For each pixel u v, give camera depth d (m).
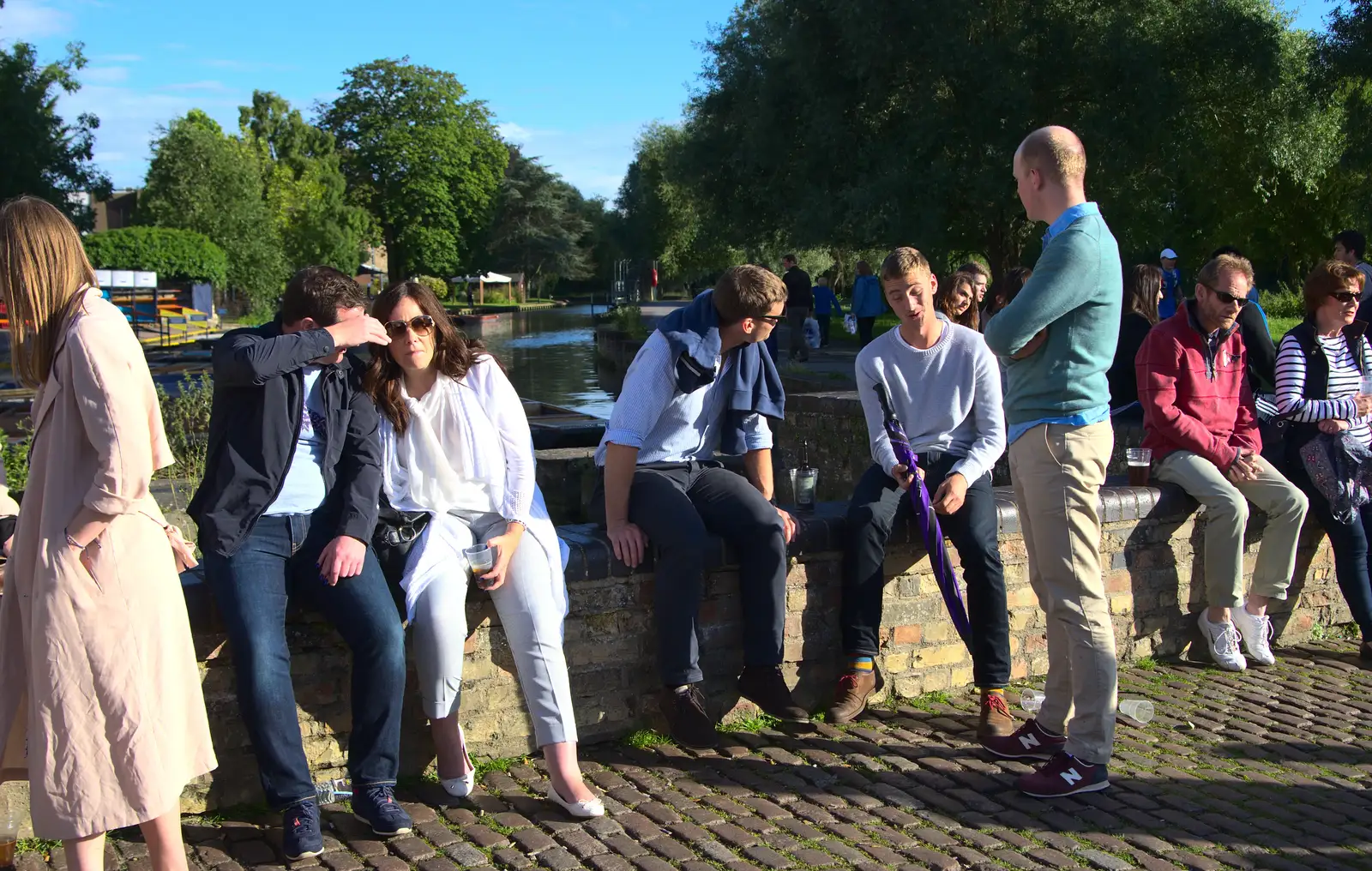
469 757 3.95
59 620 2.77
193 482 7.35
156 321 32.50
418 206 67.81
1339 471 5.35
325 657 3.67
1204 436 5.21
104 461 2.75
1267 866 3.35
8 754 2.99
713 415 4.38
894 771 4.02
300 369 3.40
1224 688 5.00
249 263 46.38
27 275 2.80
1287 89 22.34
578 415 11.59
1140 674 5.18
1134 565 5.23
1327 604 5.83
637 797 3.75
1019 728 4.24
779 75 24.70
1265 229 31.36
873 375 4.55
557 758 3.57
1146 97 20.75
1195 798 3.82
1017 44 21.02
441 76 69.81
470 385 3.73
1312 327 5.50
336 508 3.51
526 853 3.35
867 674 4.45
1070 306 3.66
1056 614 3.87
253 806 3.61
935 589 4.77
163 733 2.87
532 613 3.63
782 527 4.20
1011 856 3.38
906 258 4.45
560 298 92.50
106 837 3.41
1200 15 21.41
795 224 23.88
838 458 11.67
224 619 3.31
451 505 3.71
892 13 21.72
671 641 4.01
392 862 3.26
